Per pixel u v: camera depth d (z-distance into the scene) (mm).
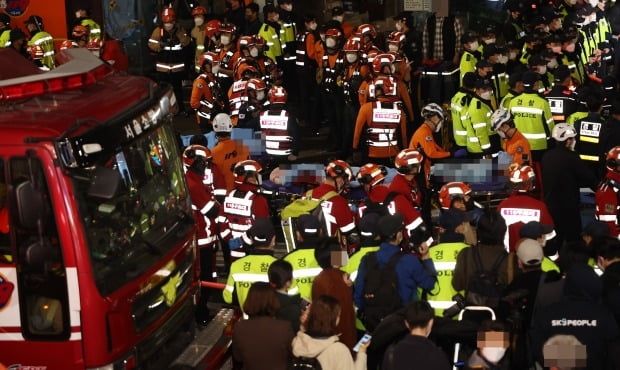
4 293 6512
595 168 12070
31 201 6172
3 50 8398
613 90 13625
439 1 15922
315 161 15039
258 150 12000
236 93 13578
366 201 9852
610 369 6758
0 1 16875
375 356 7496
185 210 7977
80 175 6469
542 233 7840
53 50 16125
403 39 15594
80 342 6500
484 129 12156
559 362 6211
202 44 17625
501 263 7559
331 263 7605
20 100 6996
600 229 8430
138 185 7223
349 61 14477
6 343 6574
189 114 17812
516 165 9109
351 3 19531
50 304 6477
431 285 7648
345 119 14562
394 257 7676
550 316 6816
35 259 6262
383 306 7594
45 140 6266
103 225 6676
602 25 17109
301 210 9125
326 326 6562
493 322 6430
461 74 15031
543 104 11883
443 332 7227
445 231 8508
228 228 9945
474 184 11008
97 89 7469
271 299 6961
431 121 11164
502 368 6684
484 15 18578
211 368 7586
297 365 6547
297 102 18203
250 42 14625
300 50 16656
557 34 16062
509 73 15484
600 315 6742
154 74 18609
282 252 11570
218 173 10562
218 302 10555
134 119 7078
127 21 18156
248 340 6906
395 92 12578
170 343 7691
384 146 12570
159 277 7215
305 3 19188
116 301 6621
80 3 17406
